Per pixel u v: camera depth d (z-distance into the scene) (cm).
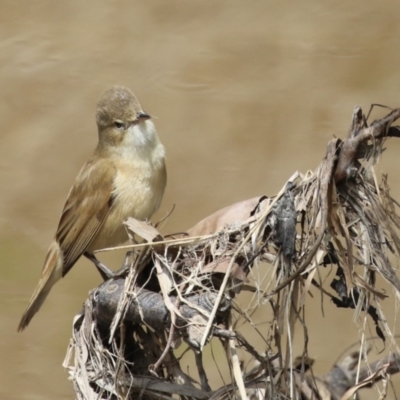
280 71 1700
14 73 1755
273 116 1617
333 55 1719
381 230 660
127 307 670
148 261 692
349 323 1227
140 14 1862
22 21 1869
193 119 1622
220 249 674
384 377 673
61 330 1366
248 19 1823
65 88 1722
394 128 640
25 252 1484
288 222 647
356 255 681
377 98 1623
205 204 1487
